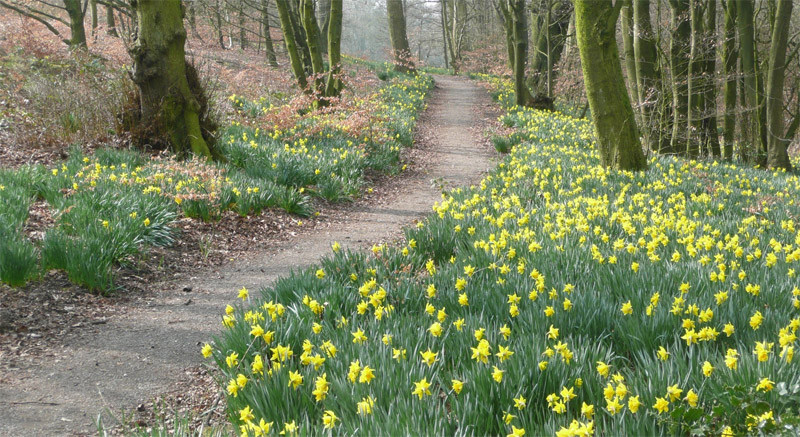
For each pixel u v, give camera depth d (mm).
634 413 2713
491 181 10148
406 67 35781
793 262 5160
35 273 5426
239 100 16703
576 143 15969
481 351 3104
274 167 9875
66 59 14117
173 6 9852
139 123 10227
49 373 4102
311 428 2896
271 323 3969
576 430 2402
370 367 3234
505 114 23891
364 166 12375
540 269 4984
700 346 3443
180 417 3574
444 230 6707
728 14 15086
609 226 6766
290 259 7152
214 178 8406
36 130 10250
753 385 2797
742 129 15852
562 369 3141
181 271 6461
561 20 27500
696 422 2631
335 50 19453
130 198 7242
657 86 14930
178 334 4863
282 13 19078
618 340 3859
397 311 4461
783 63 14039
